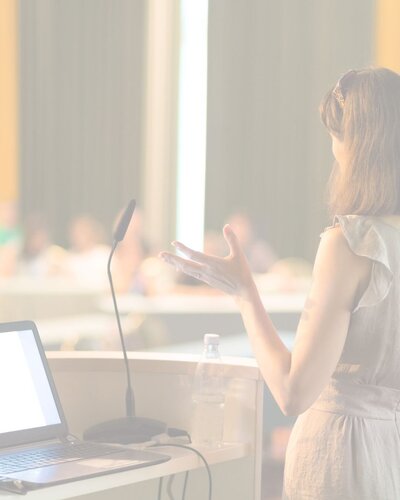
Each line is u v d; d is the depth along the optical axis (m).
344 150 2.00
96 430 2.37
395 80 1.99
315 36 13.16
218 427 2.43
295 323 7.83
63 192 13.15
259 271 10.52
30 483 1.85
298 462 1.99
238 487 2.49
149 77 13.38
